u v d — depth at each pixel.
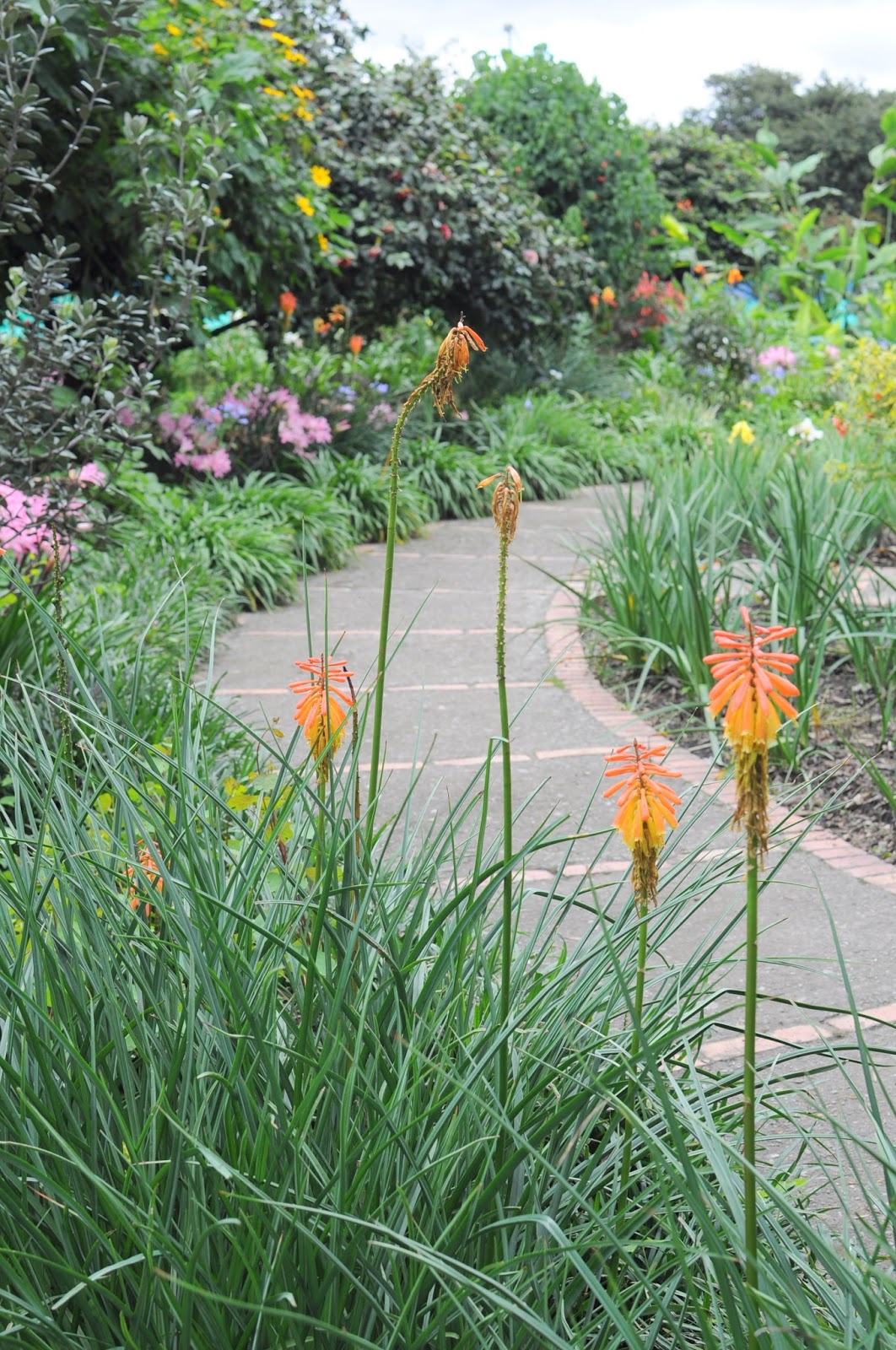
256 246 9.30
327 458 10.08
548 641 6.84
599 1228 1.67
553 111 17.81
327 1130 1.67
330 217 10.19
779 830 2.02
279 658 6.41
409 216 12.15
